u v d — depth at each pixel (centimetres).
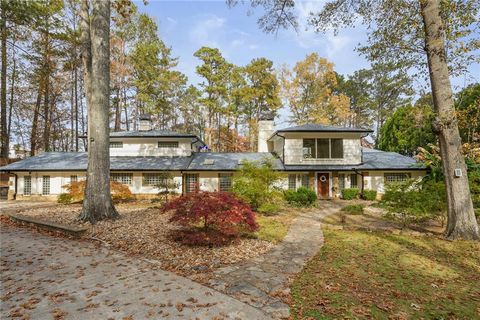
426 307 395
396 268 571
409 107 3059
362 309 380
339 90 4462
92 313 360
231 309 374
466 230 815
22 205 1570
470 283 498
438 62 839
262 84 3556
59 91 2842
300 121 3428
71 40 1542
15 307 377
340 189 2095
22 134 2948
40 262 573
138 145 2217
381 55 1002
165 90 3369
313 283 475
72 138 3080
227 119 3769
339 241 803
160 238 753
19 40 1617
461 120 848
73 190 1628
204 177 2047
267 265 574
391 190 991
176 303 390
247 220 715
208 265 563
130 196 1867
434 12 829
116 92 3078
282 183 1766
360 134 2100
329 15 984
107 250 665
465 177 834
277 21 969
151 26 2964
